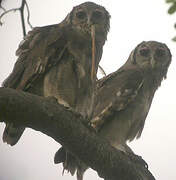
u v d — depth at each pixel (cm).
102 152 1049
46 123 991
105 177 1095
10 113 952
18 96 950
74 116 1030
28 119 975
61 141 1030
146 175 1312
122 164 1076
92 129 1097
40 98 983
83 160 1069
